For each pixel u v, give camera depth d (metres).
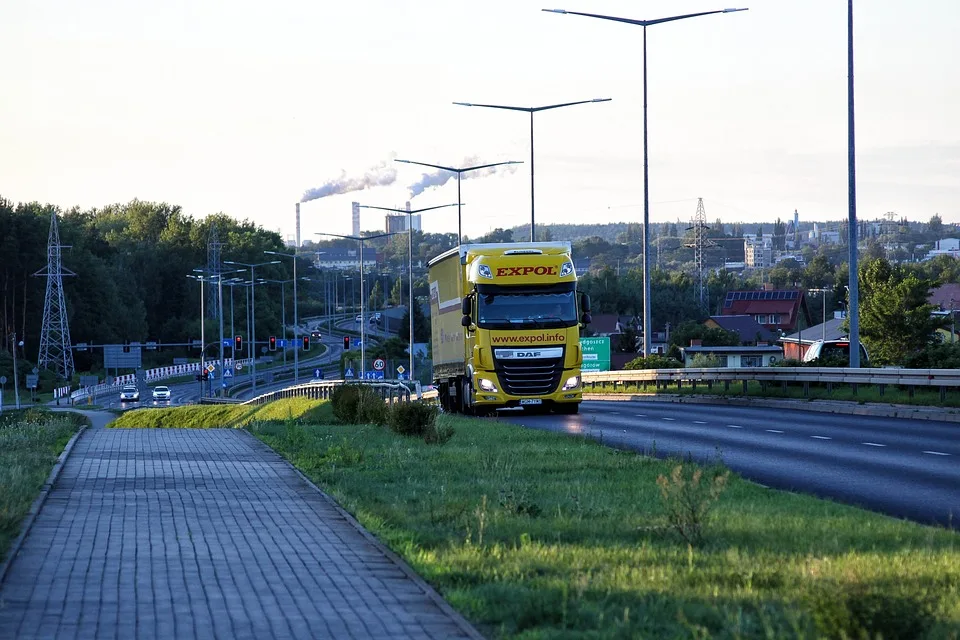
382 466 32.12
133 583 16.00
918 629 12.01
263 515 23.00
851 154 57.94
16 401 167.00
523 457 33.22
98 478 29.86
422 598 15.13
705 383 80.12
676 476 20.27
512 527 20.33
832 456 34.59
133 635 13.08
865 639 11.62
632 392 85.50
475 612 14.09
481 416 56.50
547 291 55.97
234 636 13.08
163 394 170.62
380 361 134.88
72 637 12.97
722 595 14.38
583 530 20.00
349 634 13.20
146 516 22.73
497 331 55.31
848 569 14.51
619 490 25.78
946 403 51.66
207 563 17.59
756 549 17.81
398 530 20.50
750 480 28.56
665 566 16.42
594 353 106.06
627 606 13.91
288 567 17.30
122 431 49.72
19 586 15.75
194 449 39.47
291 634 13.18
